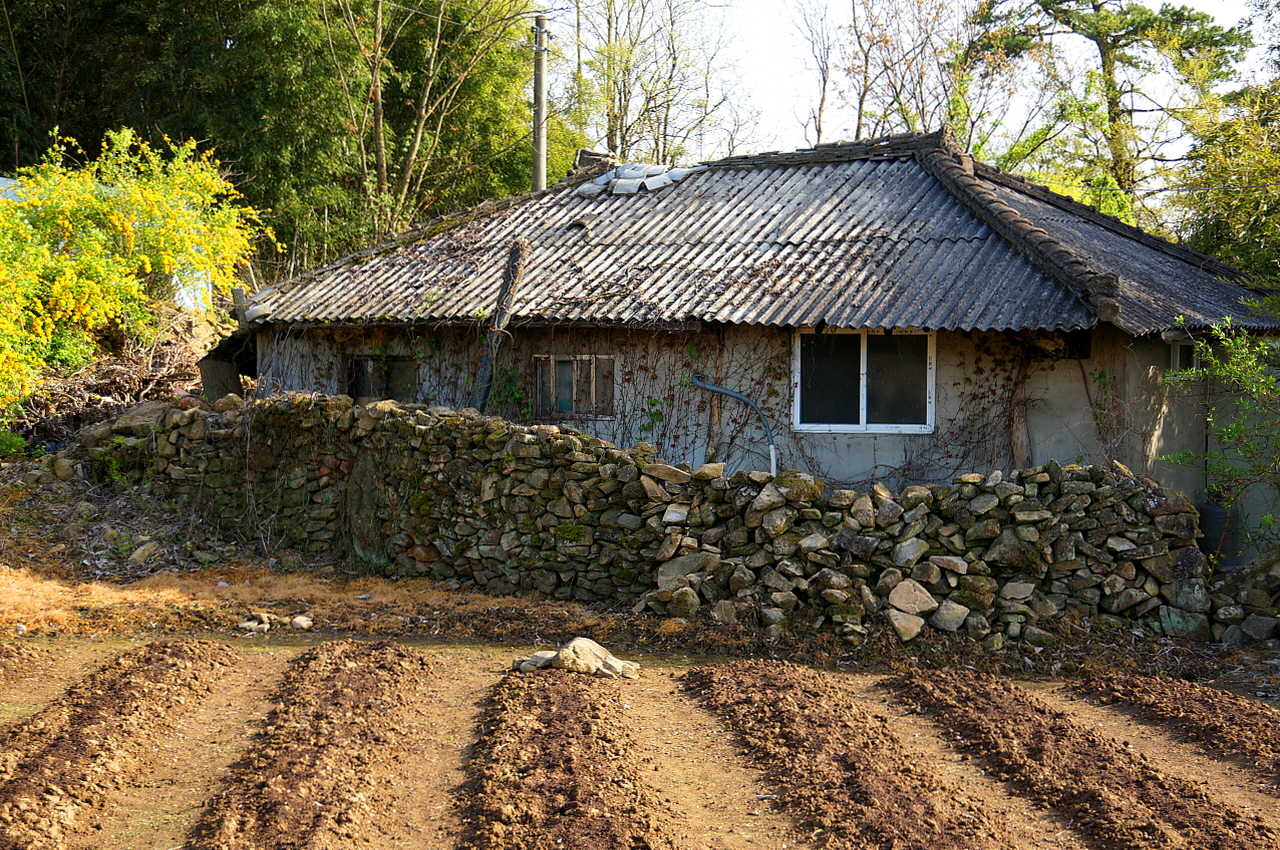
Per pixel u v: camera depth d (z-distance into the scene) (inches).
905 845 187.8
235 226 767.1
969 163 583.8
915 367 453.7
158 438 475.8
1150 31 1217.4
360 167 987.3
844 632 323.9
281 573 422.6
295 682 286.7
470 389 522.9
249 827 192.5
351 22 920.9
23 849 183.2
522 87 1145.4
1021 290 436.8
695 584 347.6
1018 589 321.7
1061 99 1154.0
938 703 272.1
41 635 337.1
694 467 477.7
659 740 249.0
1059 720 257.9
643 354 486.6
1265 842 188.5
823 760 229.6
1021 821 202.7
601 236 565.3
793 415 462.9
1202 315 433.1
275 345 576.4
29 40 959.0
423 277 560.7
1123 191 1021.8
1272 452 389.4
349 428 441.7
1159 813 201.6
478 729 255.9
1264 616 322.7
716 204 580.4
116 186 657.0
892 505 335.6
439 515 410.6
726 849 189.5
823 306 446.0
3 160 942.4
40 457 525.3
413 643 338.3
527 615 358.3
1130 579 324.2
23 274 545.6
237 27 847.1
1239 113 779.4
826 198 561.3
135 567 419.5
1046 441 440.8
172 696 273.0
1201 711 263.1
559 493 384.8
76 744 232.2
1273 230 632.4
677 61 1336.1
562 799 206.8
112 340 650.8
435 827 200.2
